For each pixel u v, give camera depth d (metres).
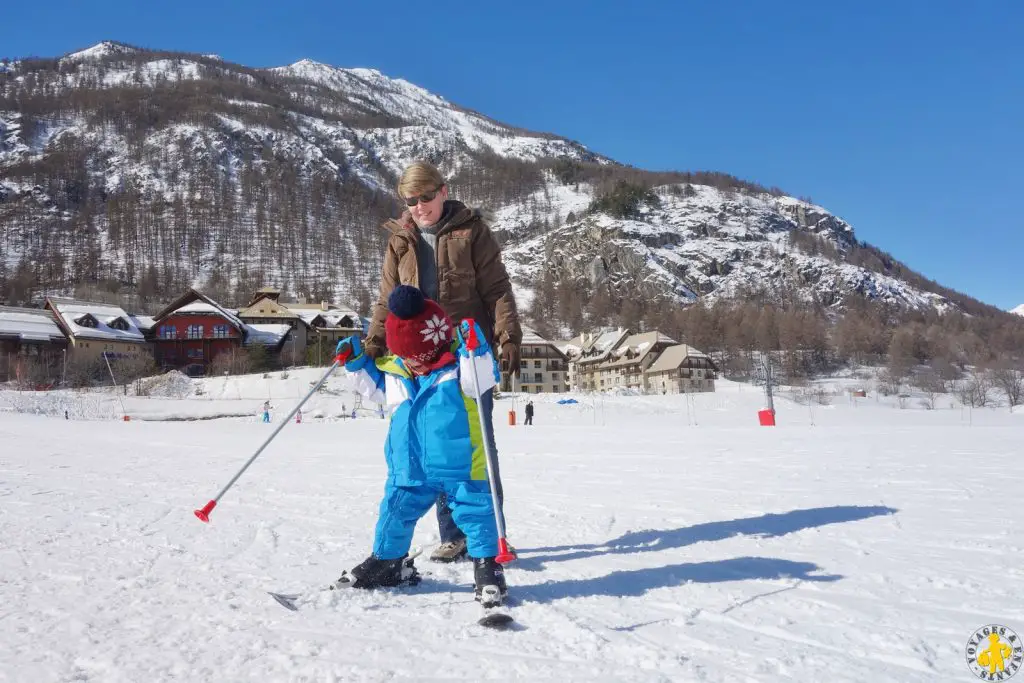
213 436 17.47
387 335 2.91
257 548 3.63
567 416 38.34
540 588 2.85
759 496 5.15
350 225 175.62
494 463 2.82
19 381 46.25
